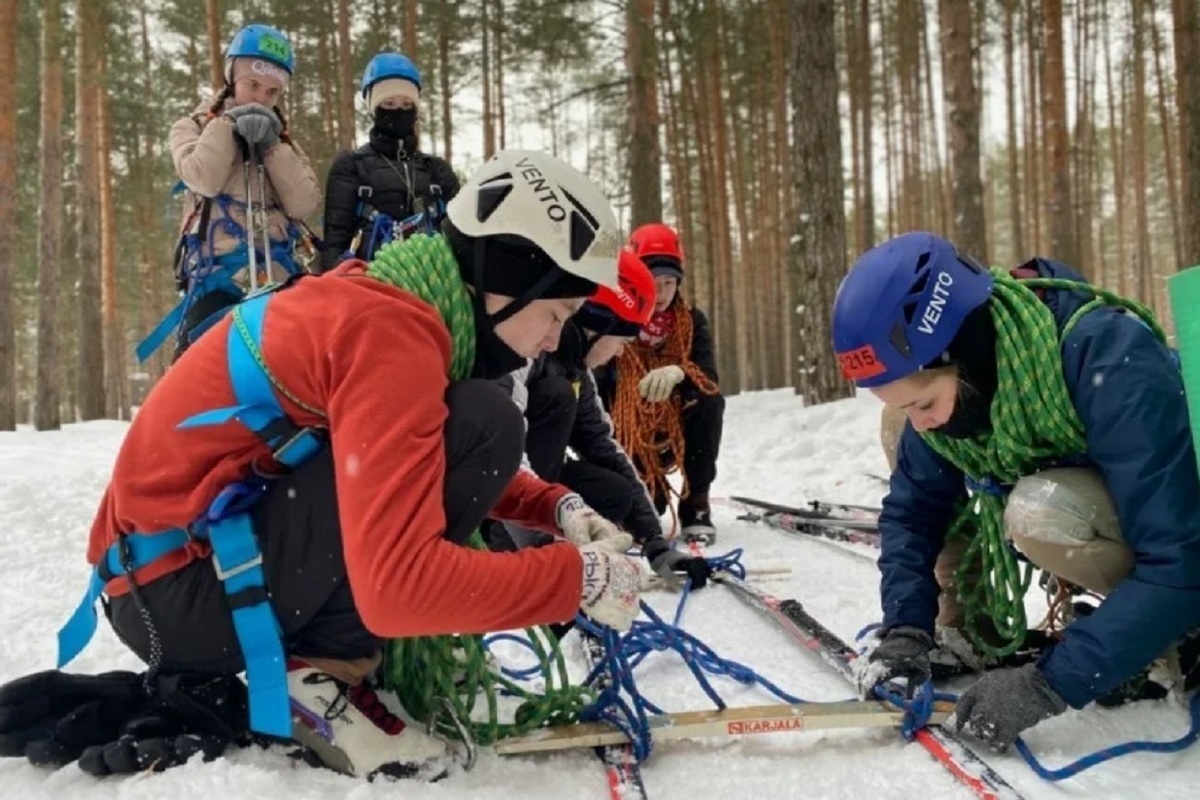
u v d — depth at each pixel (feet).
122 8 55.16
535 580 4.80
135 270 84.02
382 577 4.48
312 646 5.30
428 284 5.06
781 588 9.49
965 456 6.10
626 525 9.66
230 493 4.99
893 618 6.44
